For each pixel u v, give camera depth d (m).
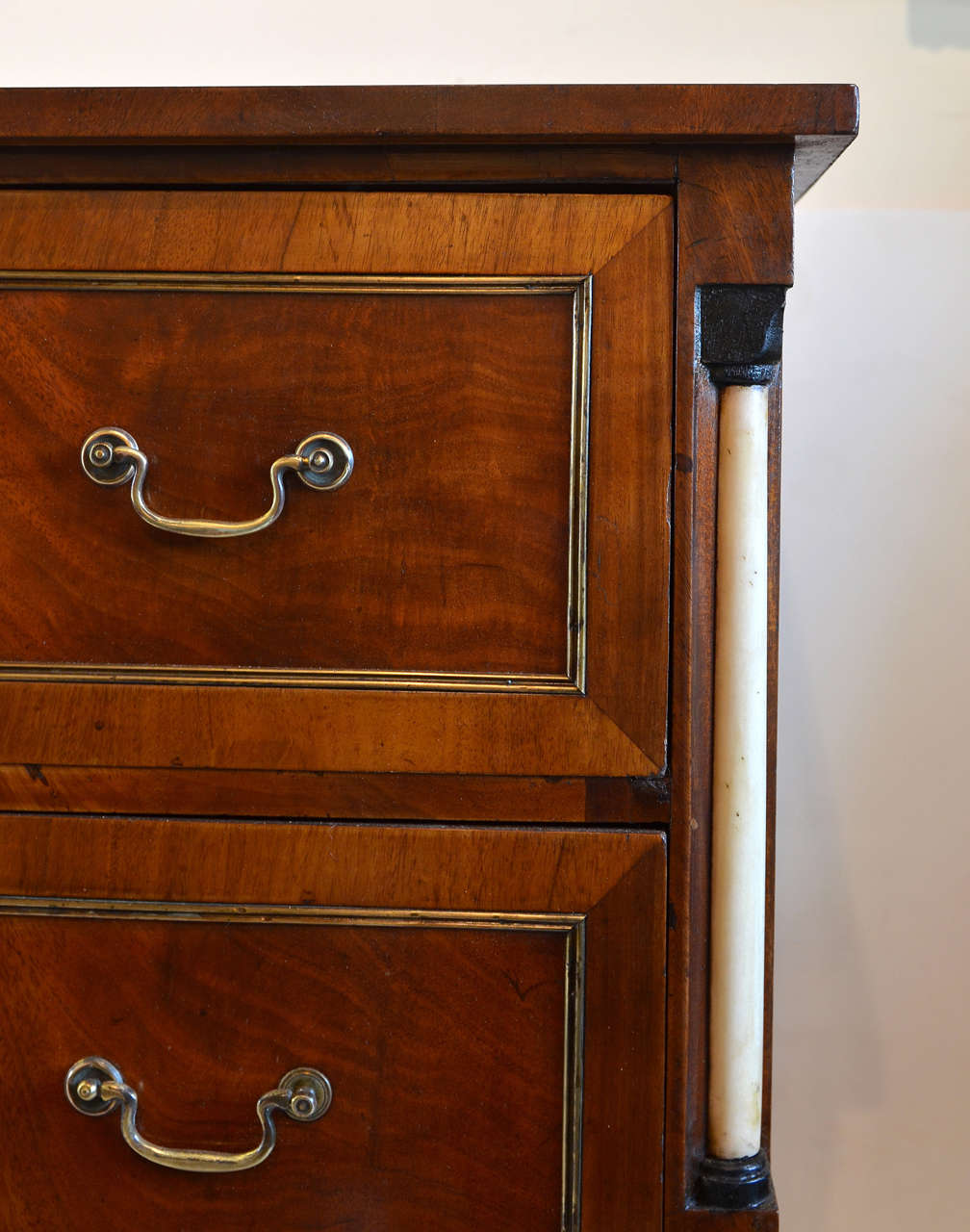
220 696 0.48
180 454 0.48
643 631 0.47
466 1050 0.48
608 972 0.47
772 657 0.52
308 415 0.48
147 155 0.48
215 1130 0.48
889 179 0.88
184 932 0.48
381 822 0.48
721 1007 0.49
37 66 0.91
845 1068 0.89
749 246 0.47
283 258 0.48
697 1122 0.49
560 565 0.47
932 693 0.88
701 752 0.48
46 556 0.49
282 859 0.48
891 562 0.88
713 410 0.48
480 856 0.48
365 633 0.48
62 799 0.49
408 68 0.90
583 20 0.89
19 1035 0.49
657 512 0.47
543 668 0.47
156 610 0.48
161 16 0.90
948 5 0.87
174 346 0.48
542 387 0.47
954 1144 0.88
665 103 0.46
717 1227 0.47
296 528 0.48
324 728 0.48
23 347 0.49
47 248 0.48
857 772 0.88
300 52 0.90
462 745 0.47
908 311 0.88
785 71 0.88
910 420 0.88
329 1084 0.48
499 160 0.48
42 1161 0.49
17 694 0.49
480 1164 0.48
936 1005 0.88
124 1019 0.48
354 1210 0.48
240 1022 0.48
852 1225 0.89
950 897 0.88
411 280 0.48
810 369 0.88
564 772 0.47
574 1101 0.47
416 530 0.48
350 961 0.48
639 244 0.47
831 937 0.89
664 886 0.47
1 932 0.49
